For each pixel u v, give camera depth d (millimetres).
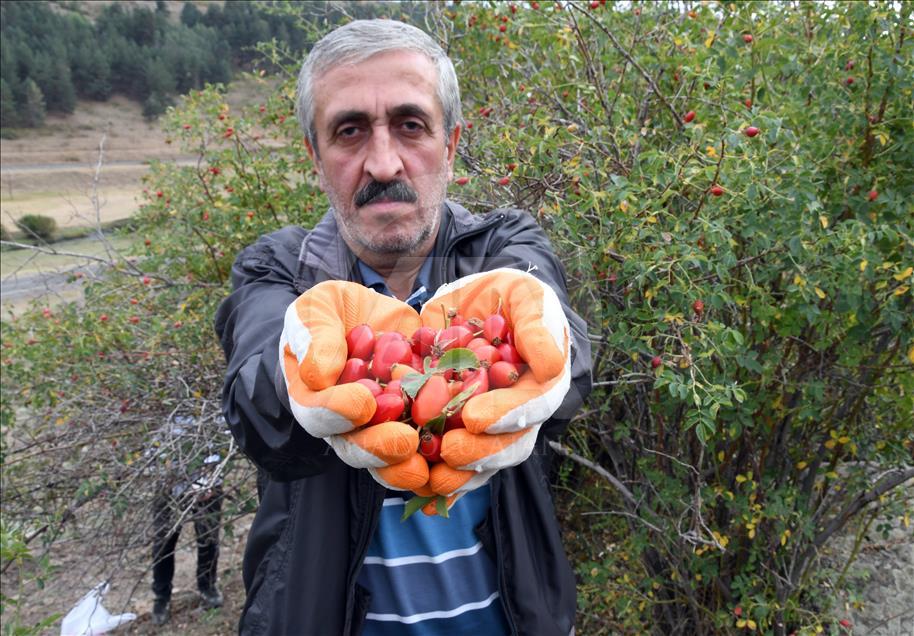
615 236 2264
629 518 2859
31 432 4113
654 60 2797
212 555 3959
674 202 2449
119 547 3553
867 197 2393
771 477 2701
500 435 1151
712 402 2121
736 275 2477
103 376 3818
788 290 2209
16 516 3742
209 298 4004
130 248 4609
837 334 2432
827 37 2635
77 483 3736
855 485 2717
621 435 2670
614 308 2422
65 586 4121
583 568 2953
